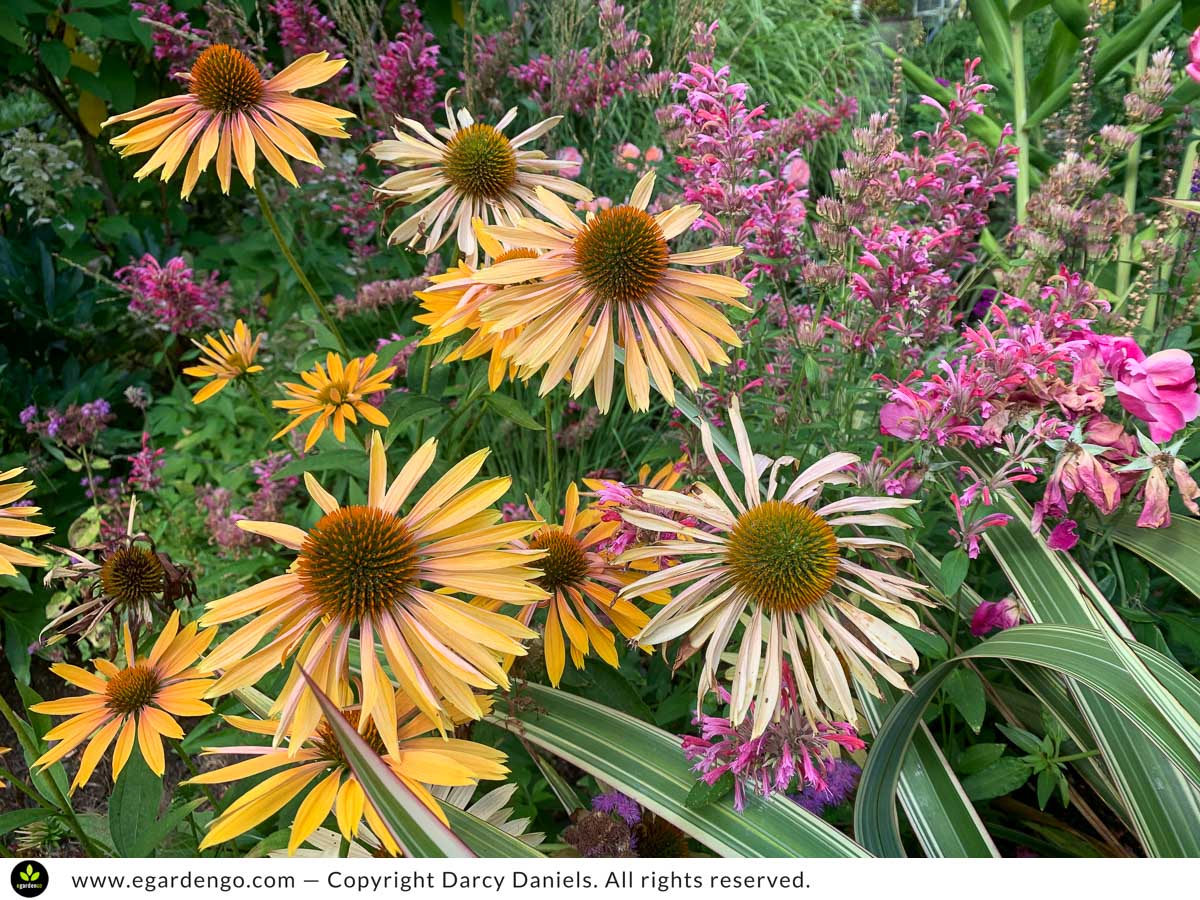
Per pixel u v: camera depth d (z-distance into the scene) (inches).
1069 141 93.8
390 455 93.9
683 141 83.0
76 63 146.8
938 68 177.3
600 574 59.4
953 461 66.0
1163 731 47.6
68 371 124.6
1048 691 63.5
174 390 121.4
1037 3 110.3
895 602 49.4
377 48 127.7
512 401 66.6
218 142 69.7
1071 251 83.3
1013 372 56.9
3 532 47.6
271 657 44.5
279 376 116.6
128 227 138.6
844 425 77.4
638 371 54.1
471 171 72.1
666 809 53.2
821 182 154.6
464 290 62.7
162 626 62.7
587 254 54.6
